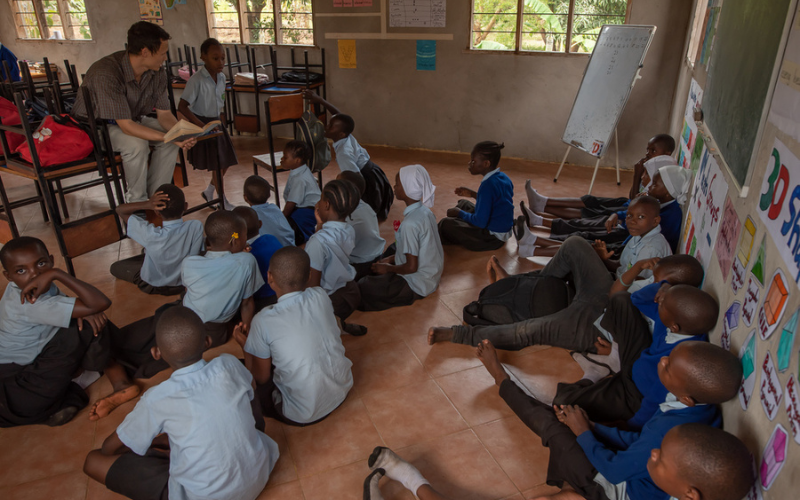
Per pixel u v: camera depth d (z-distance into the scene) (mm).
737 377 1341
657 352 1774
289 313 1915
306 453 1940
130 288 3076
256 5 6199
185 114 4004
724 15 2365
